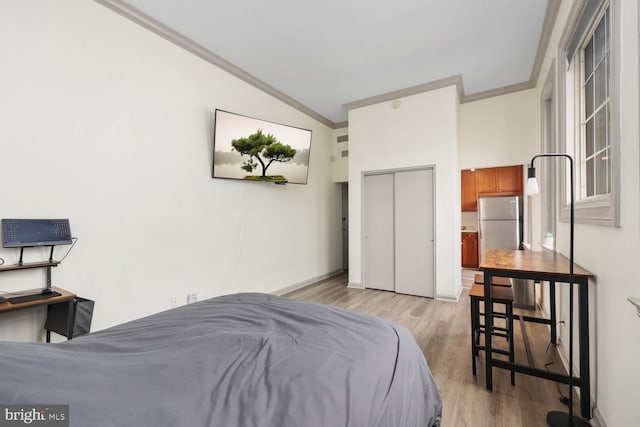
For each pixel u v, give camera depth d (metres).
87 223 2.28
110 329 1.34
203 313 1.52
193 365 0.96
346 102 4.64
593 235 1.67
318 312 1.52
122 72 2.49
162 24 2.71
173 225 2.90
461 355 2.39
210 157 3.27
